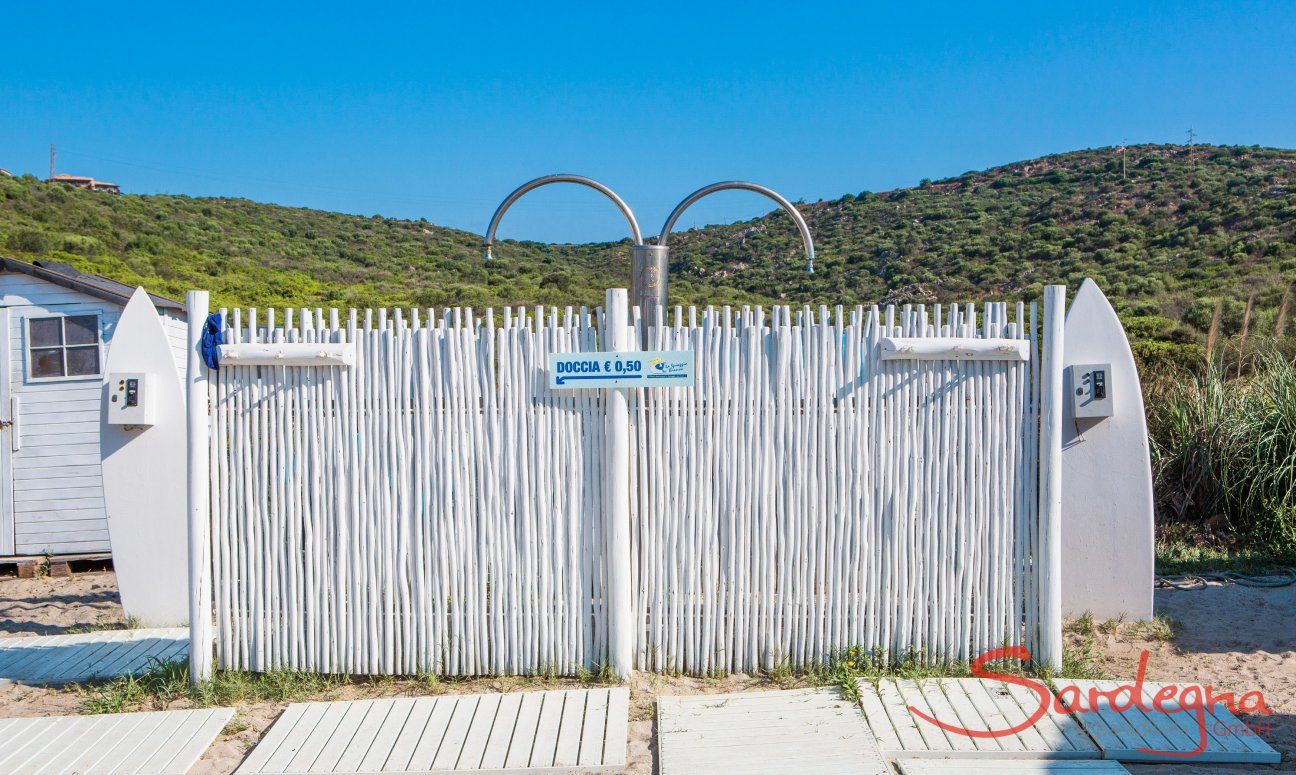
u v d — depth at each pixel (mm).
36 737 4703
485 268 44000
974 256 42188
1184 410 8914
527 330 5160
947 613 5203
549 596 5223
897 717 4598
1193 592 6910
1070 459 6309
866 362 5152
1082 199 50438
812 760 4172
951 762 4176
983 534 5172
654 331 5172
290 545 5238
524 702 4910
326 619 5254
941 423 5152
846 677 5012
